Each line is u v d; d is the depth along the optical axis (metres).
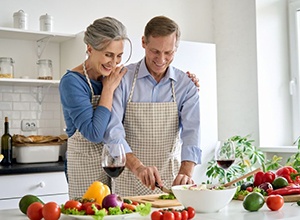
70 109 2.23
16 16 3.77
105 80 2.30
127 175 2.38
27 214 1.50
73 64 3.92
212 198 1.63
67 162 2.44
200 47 4.09
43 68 3.86
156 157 2.43
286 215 1.58
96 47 2.20
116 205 1.52
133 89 2.41
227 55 4.75
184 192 1.66
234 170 4.07
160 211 1.49
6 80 3.61
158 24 2.21
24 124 4.01
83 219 1.47
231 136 4.70
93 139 2.20
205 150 4.07
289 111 4.59
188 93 2.45
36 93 4.07
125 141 2.23
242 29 4.59
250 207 1.66
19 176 3.36
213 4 4.89
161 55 2.23
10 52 3.96
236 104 4.65
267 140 4.46
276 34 4.56
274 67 4.54
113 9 4.41
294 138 4.56
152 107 2.40
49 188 3.47
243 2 4.58
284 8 4.61
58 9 4.15
